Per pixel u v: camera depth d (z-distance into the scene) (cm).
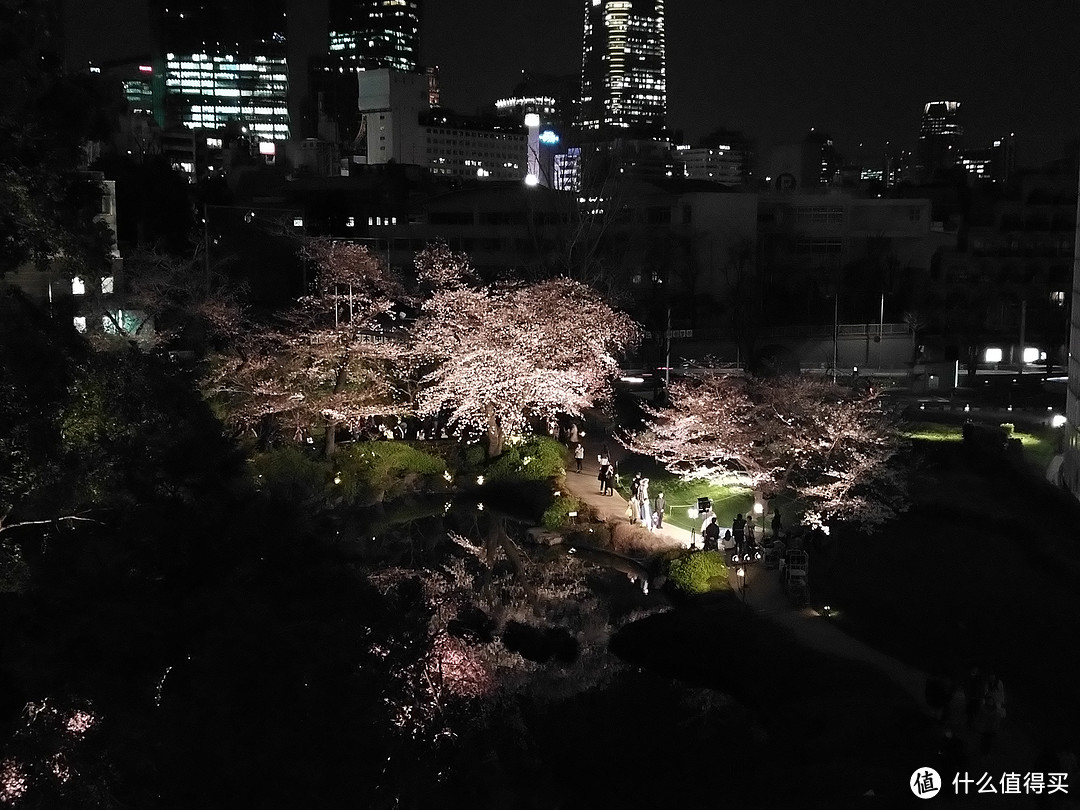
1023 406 7012
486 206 10412
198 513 1480
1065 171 11062
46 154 1620
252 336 5162
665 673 2917
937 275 10381
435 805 1430
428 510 4841
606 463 4822
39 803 1177
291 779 1164
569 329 5297
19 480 1519
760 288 9119
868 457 3947
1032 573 3519
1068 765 1980
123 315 5634
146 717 1195
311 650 1268
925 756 2203
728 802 1980
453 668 2572
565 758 2028
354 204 12256
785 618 3181
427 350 5403
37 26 1658
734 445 4175
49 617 1271
